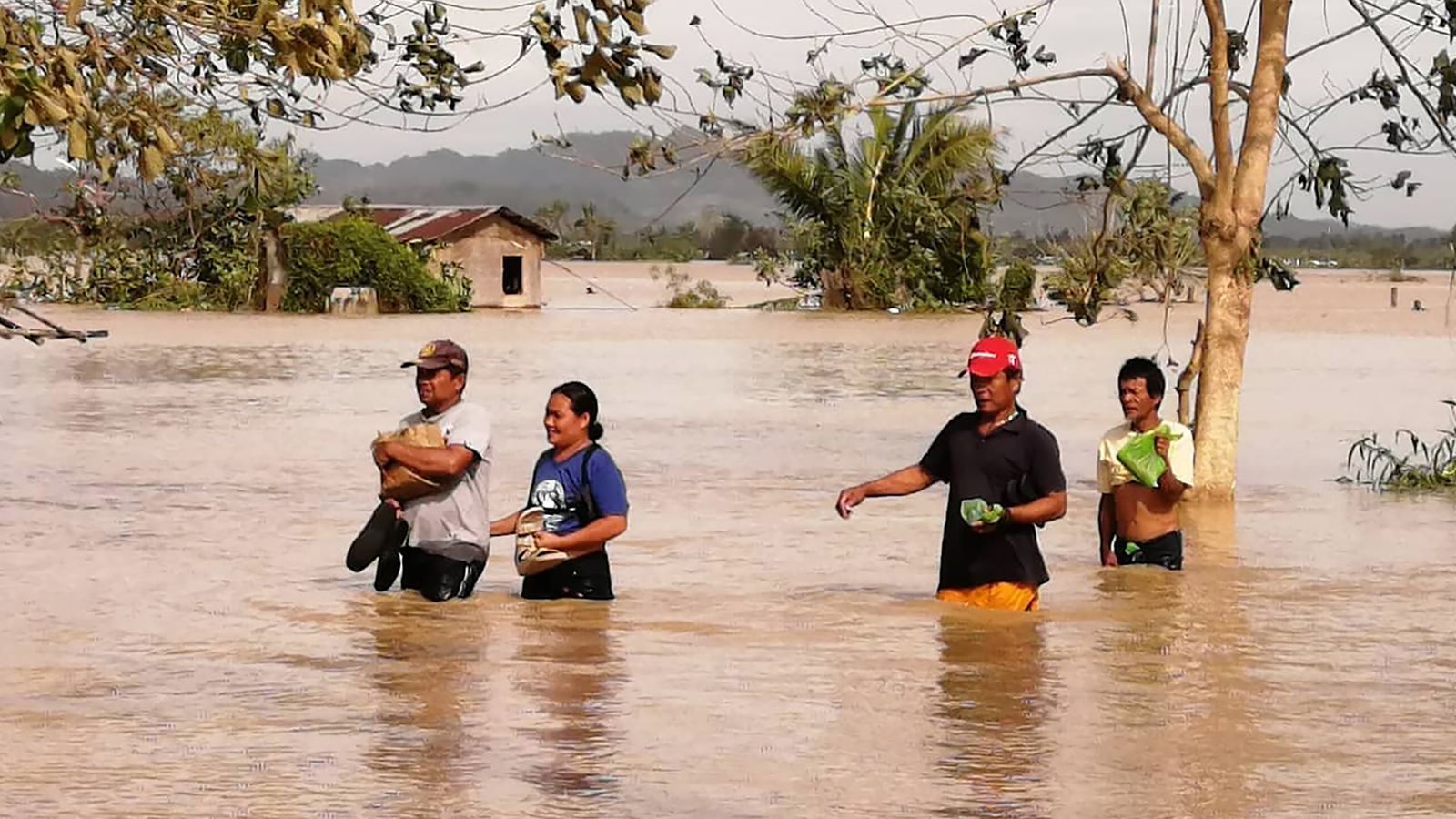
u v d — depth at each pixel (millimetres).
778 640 11141
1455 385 35156
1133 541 13844
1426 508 18328
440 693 9641
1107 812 7582
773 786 7930
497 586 13164
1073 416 28625
